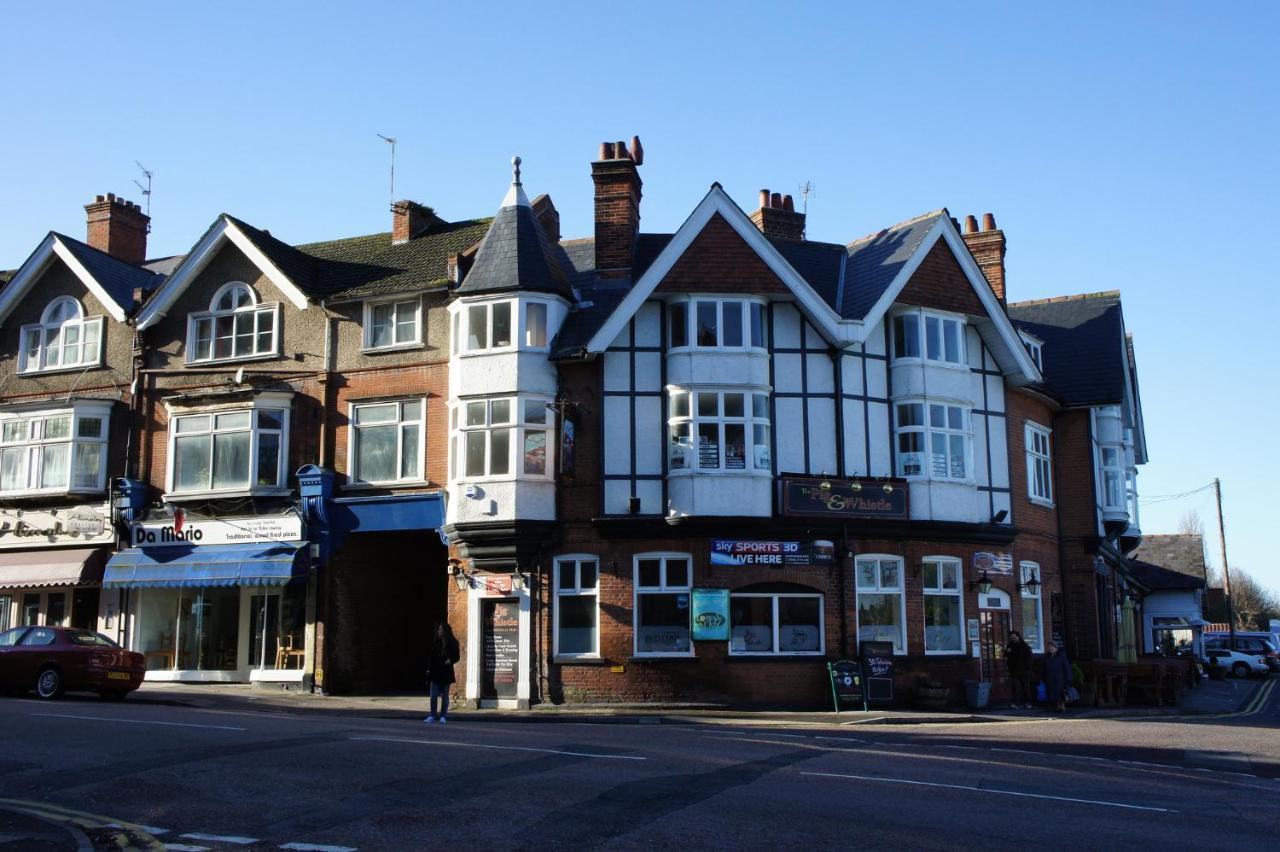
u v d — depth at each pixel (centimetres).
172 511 2653
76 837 909
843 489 2367
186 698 2308
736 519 2323
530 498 2347
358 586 2612
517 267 2412
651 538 2348
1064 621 2939
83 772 1196
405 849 866
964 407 2581
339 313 2641
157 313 2770
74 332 2923
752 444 2359
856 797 1078
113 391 2839
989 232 3058
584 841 885
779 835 907
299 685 2547
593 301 2520
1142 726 2072
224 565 2542
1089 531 2966
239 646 2686
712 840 888
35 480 2833
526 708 2284
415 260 2714
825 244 2788
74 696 2266
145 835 925
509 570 2367
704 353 2375
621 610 2323
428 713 2152
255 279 2736
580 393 2412
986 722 2139
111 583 2634
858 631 2388
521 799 1044
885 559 2452
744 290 2398
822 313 2414
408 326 2592
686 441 2356
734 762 1296
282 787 1108
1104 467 3170
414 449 2542
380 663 2667
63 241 2908
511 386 2370
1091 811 1052
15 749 1341
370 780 1138
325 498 2525
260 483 2606
